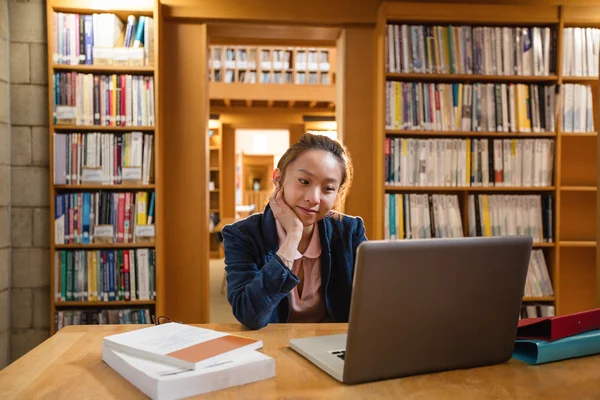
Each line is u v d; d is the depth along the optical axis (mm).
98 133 3256
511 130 3480
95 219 3244
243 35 3842
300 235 1498
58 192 3318
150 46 3289
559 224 3477
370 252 919
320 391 959
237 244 1674
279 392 953
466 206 3492
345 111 3703
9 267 3316
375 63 3654
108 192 3340
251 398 921
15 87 3312
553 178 3523
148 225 3273
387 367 1008
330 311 1772
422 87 3455
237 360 1017
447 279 1007
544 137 3588
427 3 3385
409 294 979
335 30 3723
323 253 1751
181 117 3562
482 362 1107
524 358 1161
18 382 1000
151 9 3262
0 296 3197
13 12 3303
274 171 1720
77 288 3229
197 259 3586
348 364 975
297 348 1218
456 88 3463
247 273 1574
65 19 3213
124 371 1024
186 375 924
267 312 1423
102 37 3240
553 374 1069
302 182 1555
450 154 3479
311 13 3574
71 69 3271
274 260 1437
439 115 3469
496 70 3469
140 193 3271
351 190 3713
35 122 3332
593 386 1000
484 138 3578
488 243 1030
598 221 2512
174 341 1107
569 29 3508
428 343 1033
